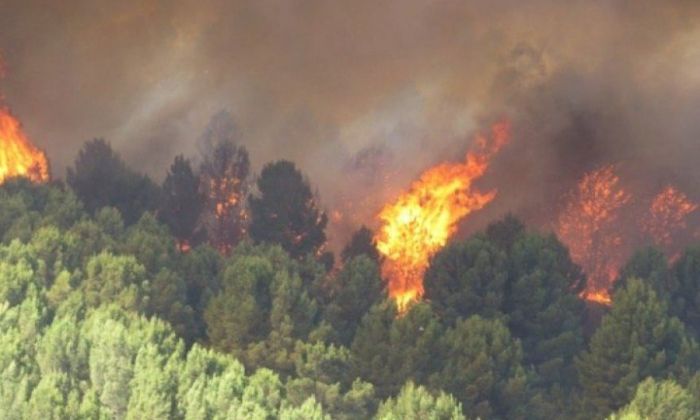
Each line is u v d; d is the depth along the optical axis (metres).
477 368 192.00
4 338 170.00
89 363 170.25
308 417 157.38
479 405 190.88
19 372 164.50
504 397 193.12
